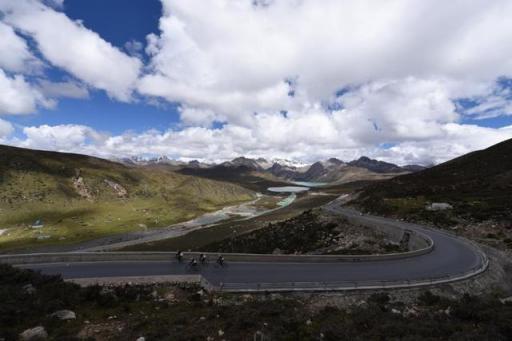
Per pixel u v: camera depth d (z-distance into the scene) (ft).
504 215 167.63
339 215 227.61
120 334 46.60
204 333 47.26
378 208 255.50
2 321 46.11
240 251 218.59
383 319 52.34
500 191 241.35
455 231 166.81
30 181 610.24
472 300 62.23
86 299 60.29
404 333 44.70
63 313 51.49
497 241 138.21
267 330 48.37
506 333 43.75
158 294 66.44
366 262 105.40
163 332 46.68
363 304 66.23
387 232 169.48
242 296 67.72
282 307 60.49
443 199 240.73
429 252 121.80
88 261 97.81
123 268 90.63
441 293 75.92
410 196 279.49
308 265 100.48
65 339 42.57
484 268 94.68
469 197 234.79
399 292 73.31
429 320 51.24
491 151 397.19
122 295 64.08
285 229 236.02
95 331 47.42
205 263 99.96
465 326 47.03
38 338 42.45
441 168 401.08
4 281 63.21
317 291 71.26
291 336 45.98
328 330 47.01
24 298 54.44
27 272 68.03
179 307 59.41
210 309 58.54
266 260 105.91
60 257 96.53
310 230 210.38
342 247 166.20
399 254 112.37
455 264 103.60
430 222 190.80
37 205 544.21
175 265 96.63
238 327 49.67
